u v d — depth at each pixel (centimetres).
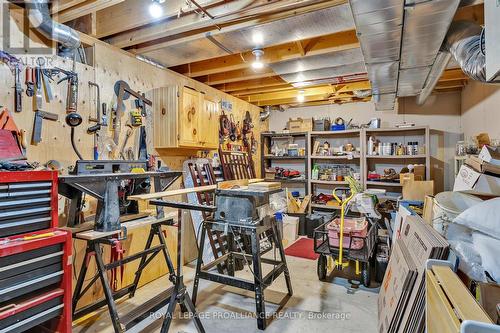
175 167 380
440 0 182
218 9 247
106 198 208
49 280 164
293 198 529
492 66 155
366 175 529
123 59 311
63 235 169
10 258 147
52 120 244
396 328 175
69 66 258
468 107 455
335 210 545
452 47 241
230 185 290
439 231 203
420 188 419
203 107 377
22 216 160
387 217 427
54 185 175
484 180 230
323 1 227
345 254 307
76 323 234
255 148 593
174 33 276
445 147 518
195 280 265
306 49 328
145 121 336
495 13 150
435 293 121
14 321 149
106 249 272
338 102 593
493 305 138
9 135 196
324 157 566
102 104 287
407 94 418
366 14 199
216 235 350
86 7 232
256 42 291
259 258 241
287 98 551
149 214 264
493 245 160
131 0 260
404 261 196
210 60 384
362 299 277
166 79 368
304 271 346
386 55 268
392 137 549
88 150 273
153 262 317
